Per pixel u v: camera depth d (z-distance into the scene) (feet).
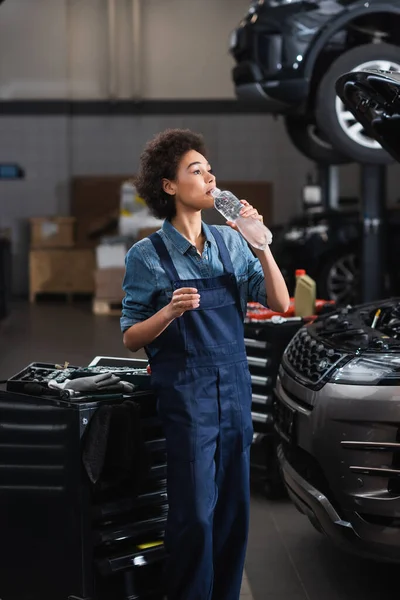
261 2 26.48
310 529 14.14
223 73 47.70
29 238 47.50
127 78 47.57
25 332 31.68
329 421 10.81
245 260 10.00
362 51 24.75
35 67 47.14
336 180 38.06
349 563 12.78
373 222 27.78
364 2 25.54
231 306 9.68
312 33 25.86
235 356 9.62
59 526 9.98
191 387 9.41
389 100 11.93
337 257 31.63
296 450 11.73
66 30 47.01
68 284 43.70
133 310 9.71
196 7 47.39
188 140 9.70
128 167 47.75
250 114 47.80
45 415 9.98
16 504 10.39
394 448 10.36
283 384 12.34
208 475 9.45
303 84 26.09
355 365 10.89
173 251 9.67
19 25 46.88
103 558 9.91
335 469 10.78
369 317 13.35
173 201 9.78
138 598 10.32
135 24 47.06
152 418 10.32
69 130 47.60
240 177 48.01
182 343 9.43
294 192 48.03
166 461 10.25
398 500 10.34
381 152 25.18
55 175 47.44
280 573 12.45
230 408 9.57
